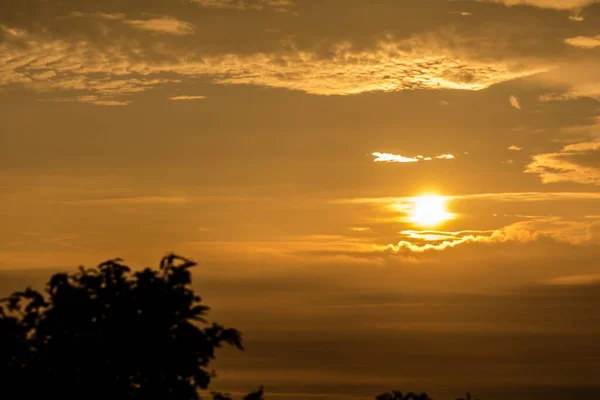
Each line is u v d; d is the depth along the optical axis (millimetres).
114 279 24297
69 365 23641
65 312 23609
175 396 23688
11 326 23688
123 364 23797
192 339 23812
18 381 23422
